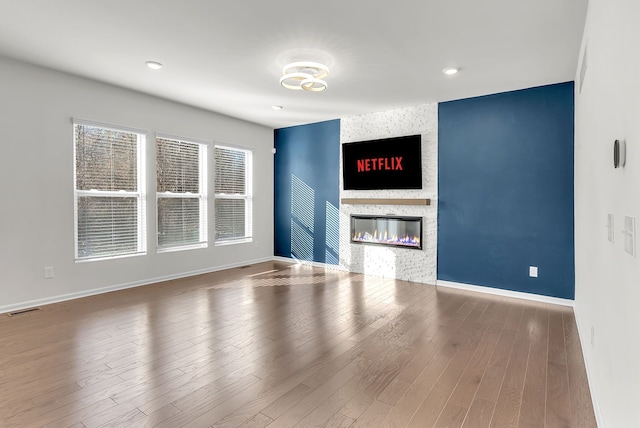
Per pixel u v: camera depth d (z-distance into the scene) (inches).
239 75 160.4
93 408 81.1
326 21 112.2
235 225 248.5
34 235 154.5
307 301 166.9
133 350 111.7
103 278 177.9
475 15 107.1
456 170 193.8
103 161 178.1
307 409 81.5
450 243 196.7
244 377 95.6
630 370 51.3
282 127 271.1
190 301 165.0
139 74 161.2
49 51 137.1
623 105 56.8
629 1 52.0
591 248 98.0
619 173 60.4
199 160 222.8
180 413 79.6
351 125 234.7
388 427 75.2
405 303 164.7
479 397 86.5
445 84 168.4
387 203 216.4
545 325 136.2
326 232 248.5
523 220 174.6
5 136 145.7
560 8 102.3
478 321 140.5
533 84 167.5
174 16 110.1
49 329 128.6
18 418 77.1
